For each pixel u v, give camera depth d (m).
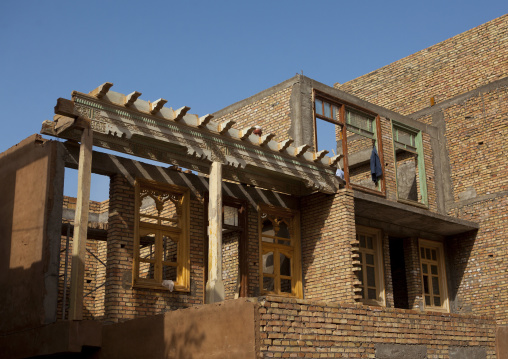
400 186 20.75
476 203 19.34
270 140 14.08
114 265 12.49
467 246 19.36
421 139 19.86
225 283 15.54
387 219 17.67
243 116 18.09
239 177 14.73
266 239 17.05
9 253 11.94
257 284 14.69
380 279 17.19
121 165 13.10
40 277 10.98
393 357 11.44
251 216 15.03
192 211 14.08
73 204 18.73
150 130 12.23
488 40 20.34
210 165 13.17
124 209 12.91
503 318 18.12
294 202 16.14
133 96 11.82
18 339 11.18
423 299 18.31
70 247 18.25
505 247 18.48
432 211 19.55
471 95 20.16
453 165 20.12
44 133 11.80
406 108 21.97
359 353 10.78
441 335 12.59
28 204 11.74
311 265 15.66
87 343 10.52
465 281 19.22
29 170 11.95
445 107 20.73
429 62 21.72
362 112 18.02
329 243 15.40
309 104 16.62
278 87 17.20
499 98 19.48
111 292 12.34
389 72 22.89
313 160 15.14
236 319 9.22
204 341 9.53
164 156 13.07
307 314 10.08
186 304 13.37
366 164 21.66
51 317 10.88
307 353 9.84
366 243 17.41
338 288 14.95
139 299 12.70
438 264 19.52
